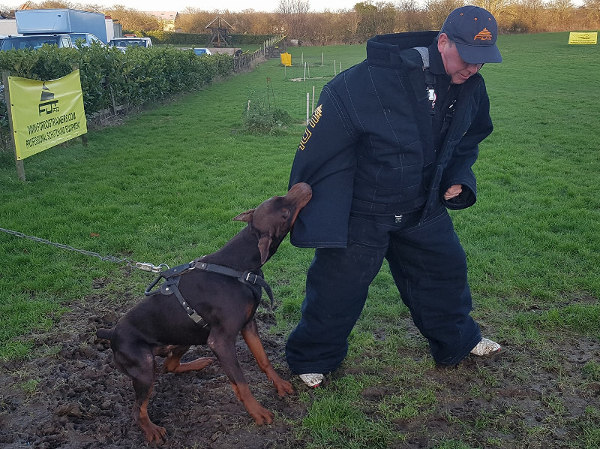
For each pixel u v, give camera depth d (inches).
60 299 195.3
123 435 131.1
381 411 137.1
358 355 162.6
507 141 472.7
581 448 123.5
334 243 122.6
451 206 139.9
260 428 132.0
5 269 215.9
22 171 336.8
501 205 291.0
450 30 112.9
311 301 141.5
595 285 197.9
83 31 909.2
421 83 115.3
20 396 143.9
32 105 349.1
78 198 307.3
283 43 2267.5
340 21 2459.4
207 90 972.6
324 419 132.9
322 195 126.0
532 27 2305.6
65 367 156.0
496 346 159.2
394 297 198.1
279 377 144.7
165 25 2819.9
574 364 155.5
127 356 126.1
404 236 136.9
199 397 144.4
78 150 432.1
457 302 146.2
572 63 1234.0
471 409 137.9
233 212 284.4
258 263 131.7
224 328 127.5
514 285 203.2
